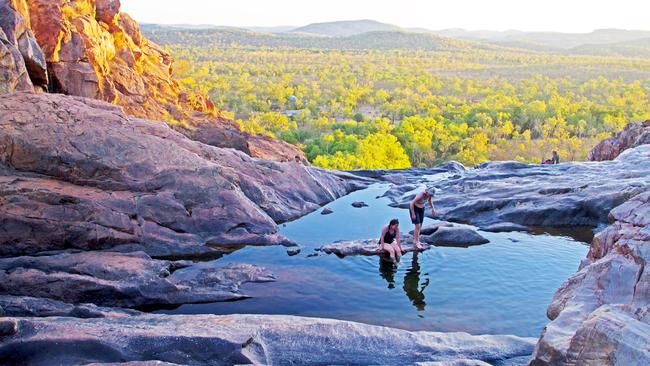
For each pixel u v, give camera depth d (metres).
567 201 17.64
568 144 110.44
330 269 13.41
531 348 8.83
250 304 11.38
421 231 16.17
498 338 9.09
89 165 14.91
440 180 23.75
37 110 15.84
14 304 9.93
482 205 18.27
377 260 14.09
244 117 151.88
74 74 24.80
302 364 8.20
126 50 32.94
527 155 104.31
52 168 14.75
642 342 5.83
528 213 17.50
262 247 14.94
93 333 8.16
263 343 8.46
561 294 9.18
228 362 7.88
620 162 22.03
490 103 164.25
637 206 9.62
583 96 194.00
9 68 18.16
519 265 13.71
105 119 16.73
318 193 20.78
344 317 10.78
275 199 18.67
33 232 12.93
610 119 127.31
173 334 8.24
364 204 20.38
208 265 13.32
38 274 11.13
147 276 11.72
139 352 7.91
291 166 21.06
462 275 13.05
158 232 14.31
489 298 11.68
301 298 11.66
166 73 38.41
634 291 7.75
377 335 8.91
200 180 15.73
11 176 14.34
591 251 10.09
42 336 7.93
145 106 30.91
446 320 10.63
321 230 17.00
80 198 13.77
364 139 100.81
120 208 14.13
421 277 12.91
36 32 24.08
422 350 8.62
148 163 15.56
